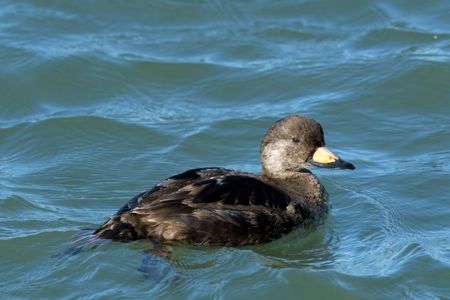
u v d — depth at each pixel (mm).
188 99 17141
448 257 11602
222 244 11359
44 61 17844
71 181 14047
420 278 11078
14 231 12086
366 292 10789
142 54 18422
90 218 12617
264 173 12969
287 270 11070
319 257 11758
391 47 18578
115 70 17828
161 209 11164
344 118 16297
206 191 11508
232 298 10547
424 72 17375
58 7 20031
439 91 16953
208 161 14914
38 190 13648
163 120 16297
